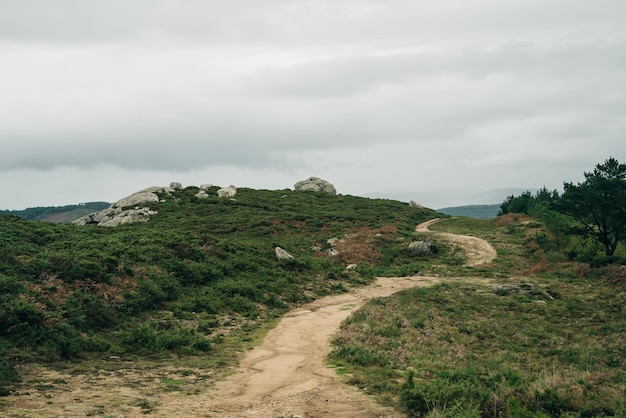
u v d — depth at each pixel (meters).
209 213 87.25
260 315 31.09
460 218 96.00
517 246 63.03
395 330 26.28
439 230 76.44
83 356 19.95
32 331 19.92
